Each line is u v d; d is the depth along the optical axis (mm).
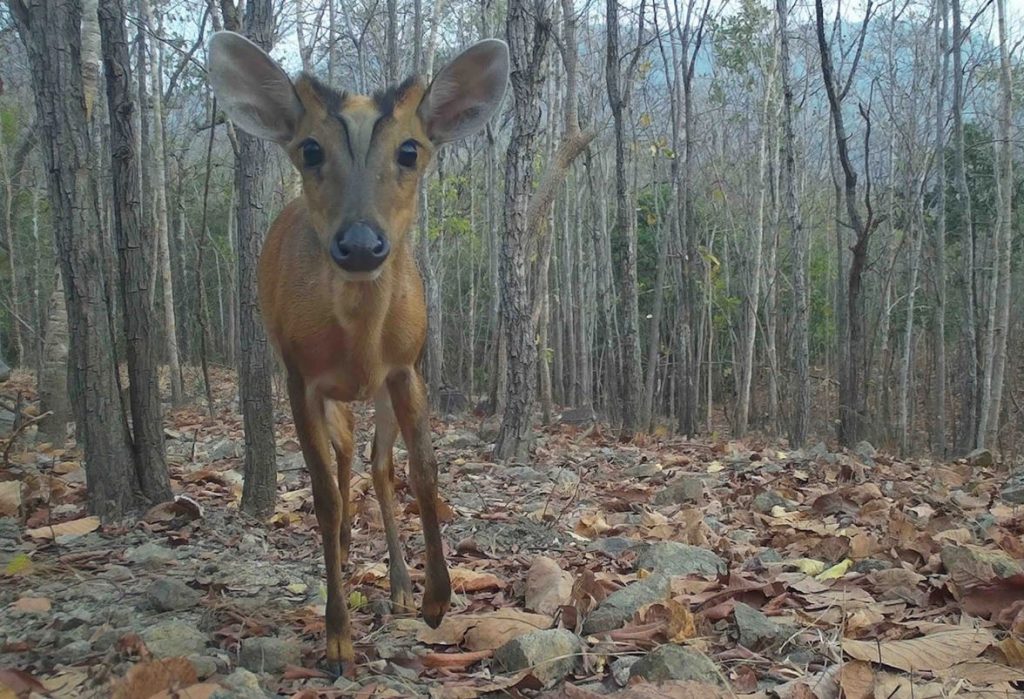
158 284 3463
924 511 1049
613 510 1117
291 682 569
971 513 1061
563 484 1247
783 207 3758
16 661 587
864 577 759
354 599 714
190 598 695
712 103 3996
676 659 539
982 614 663
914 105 3000
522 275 1452
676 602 634
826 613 668
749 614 630
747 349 2832
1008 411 2797
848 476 1338
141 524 930
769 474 1368
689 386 2396
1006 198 2404
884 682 536
